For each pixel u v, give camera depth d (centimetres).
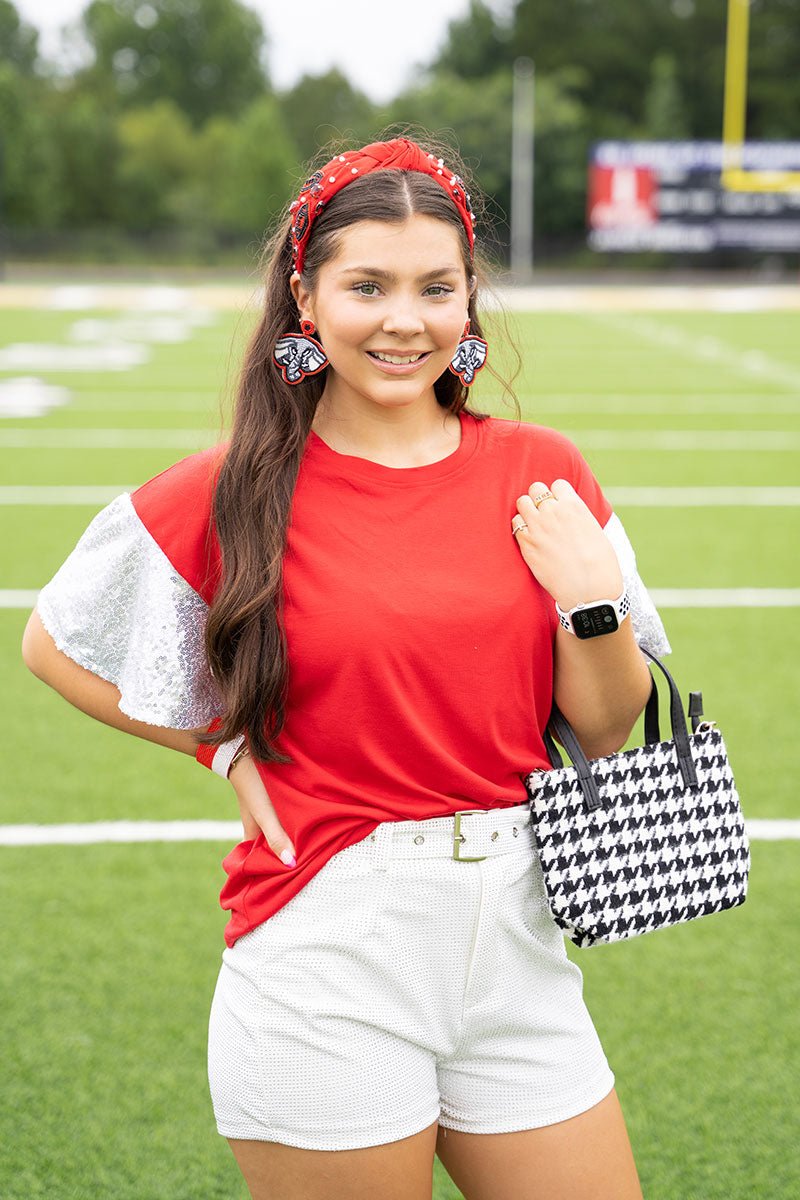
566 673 187
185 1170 269
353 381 175
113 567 179
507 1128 179
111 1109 288
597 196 3691
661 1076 300
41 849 411
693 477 1005
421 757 173
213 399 1423
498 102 4850
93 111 5394
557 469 187
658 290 3766
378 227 169
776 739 495
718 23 5284
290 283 181
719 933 365
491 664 174
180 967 344
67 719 525
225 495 173
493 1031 178
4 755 487
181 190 5359
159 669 177
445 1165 188
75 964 345
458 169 200
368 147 176
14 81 5025
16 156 4966
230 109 6838
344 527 174
